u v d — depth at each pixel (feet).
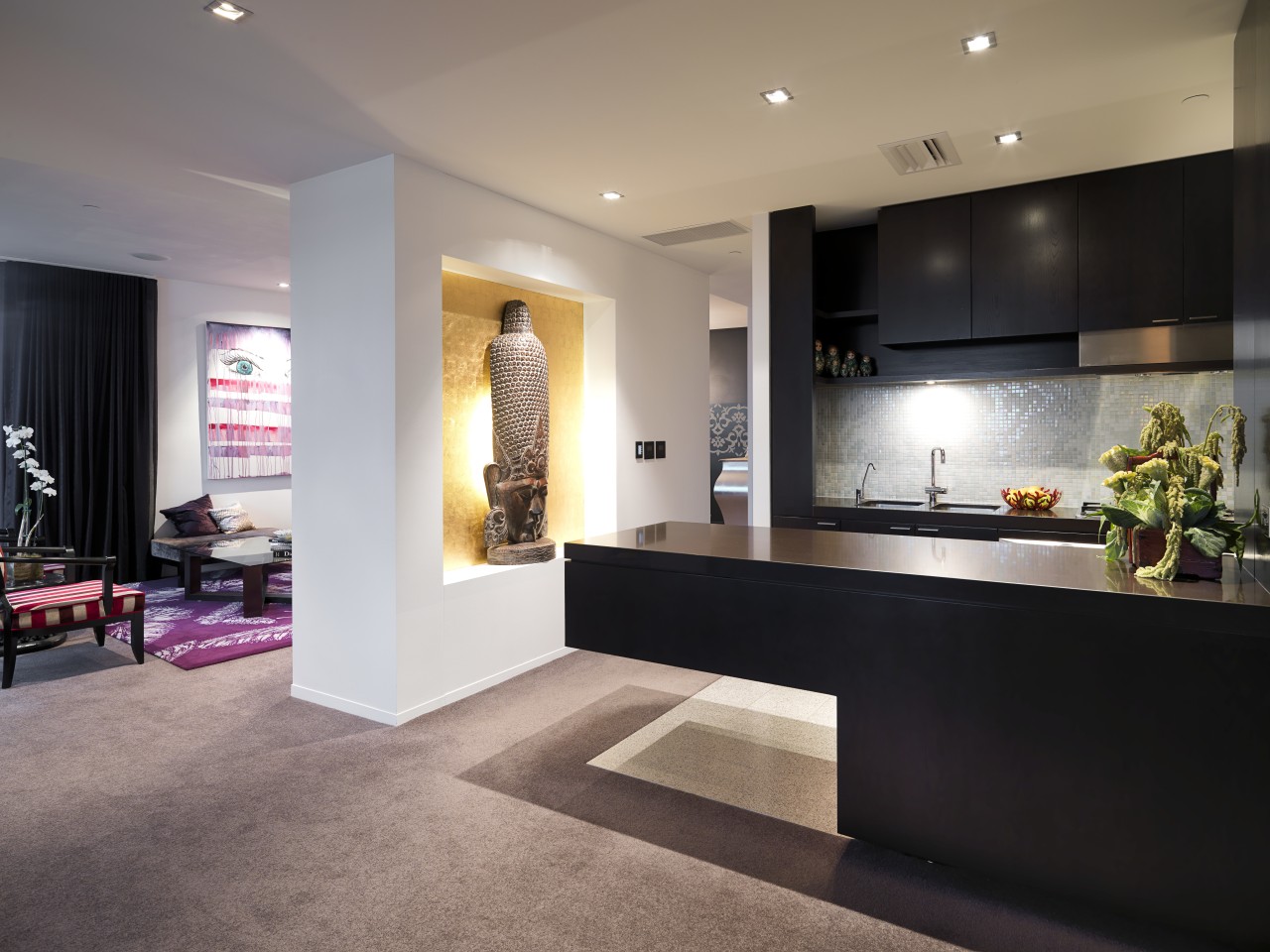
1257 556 6.86
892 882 7.25
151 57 8.46
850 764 7.67
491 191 13.04
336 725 11.36
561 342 15.89
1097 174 12.67
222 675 13.80
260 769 9.84
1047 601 6.61
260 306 24.59
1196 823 6.14
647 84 9.27
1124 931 6.50
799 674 7.87
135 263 20.45
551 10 7.60
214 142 10.82
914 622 7.27
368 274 11.53
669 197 13.57
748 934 6.51
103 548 21.61
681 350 18.57
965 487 15.24
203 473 23.56
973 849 7.08
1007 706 6.86
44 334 20.44
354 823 8.43
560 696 12.51
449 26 7.88
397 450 11.32
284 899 7.04
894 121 10.45
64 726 11.35
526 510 13.96
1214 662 6.02
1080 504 14.23
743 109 10.01
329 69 8.80
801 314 14.49
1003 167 12.39
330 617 12.12
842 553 8.46
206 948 6.38
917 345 15.34
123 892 7.18
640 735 10.84
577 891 7.15
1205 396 13.14
